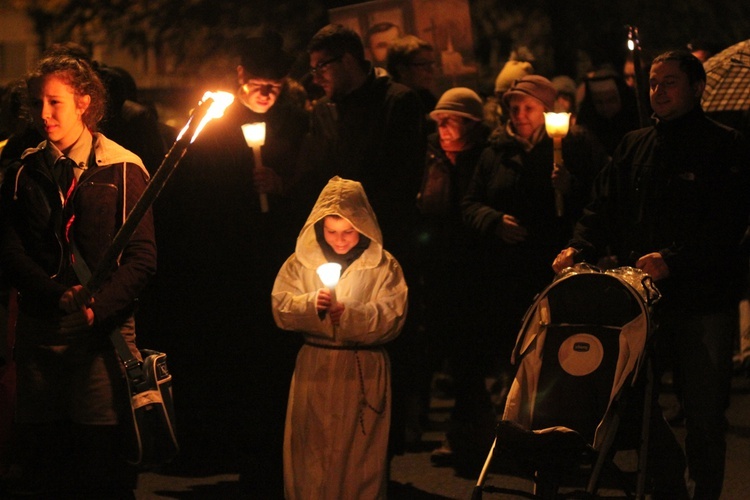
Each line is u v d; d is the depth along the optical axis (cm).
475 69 1747
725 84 1409
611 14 3272
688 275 1067
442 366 1809
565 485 1280
